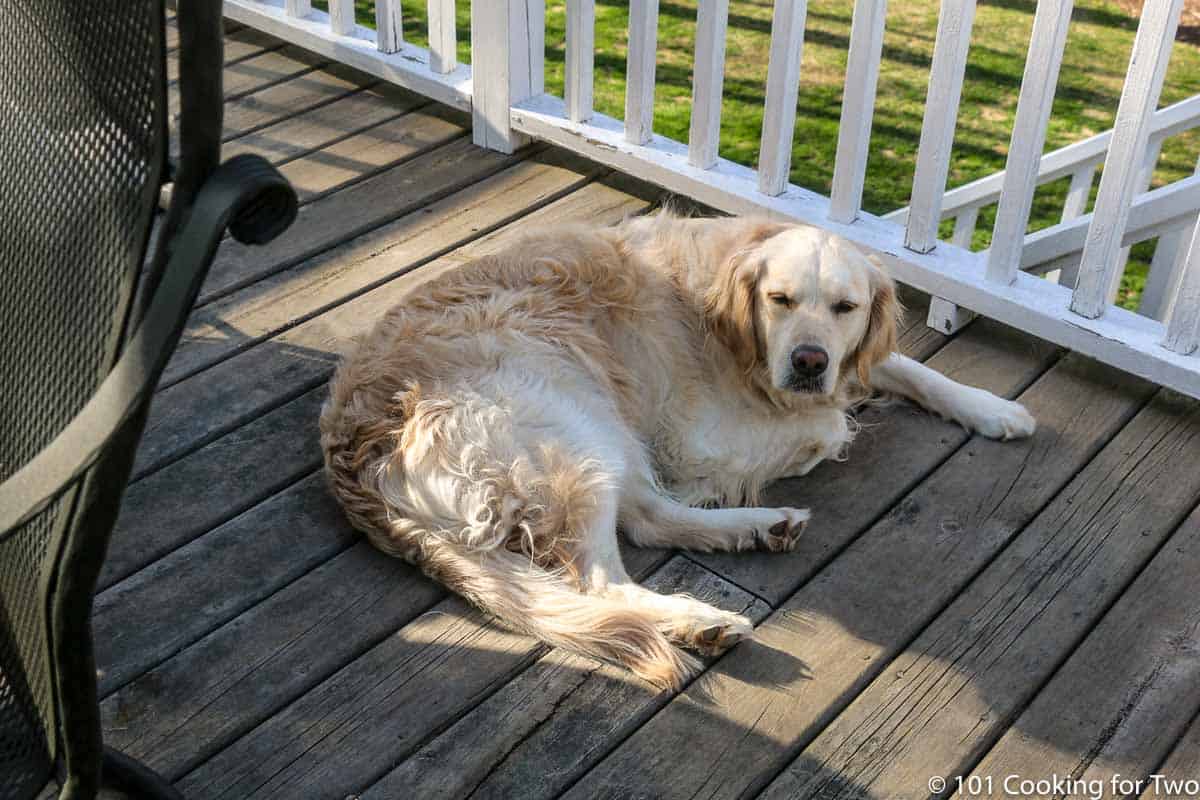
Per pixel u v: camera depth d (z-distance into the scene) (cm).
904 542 230
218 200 88
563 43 511
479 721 193
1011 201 264
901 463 250
